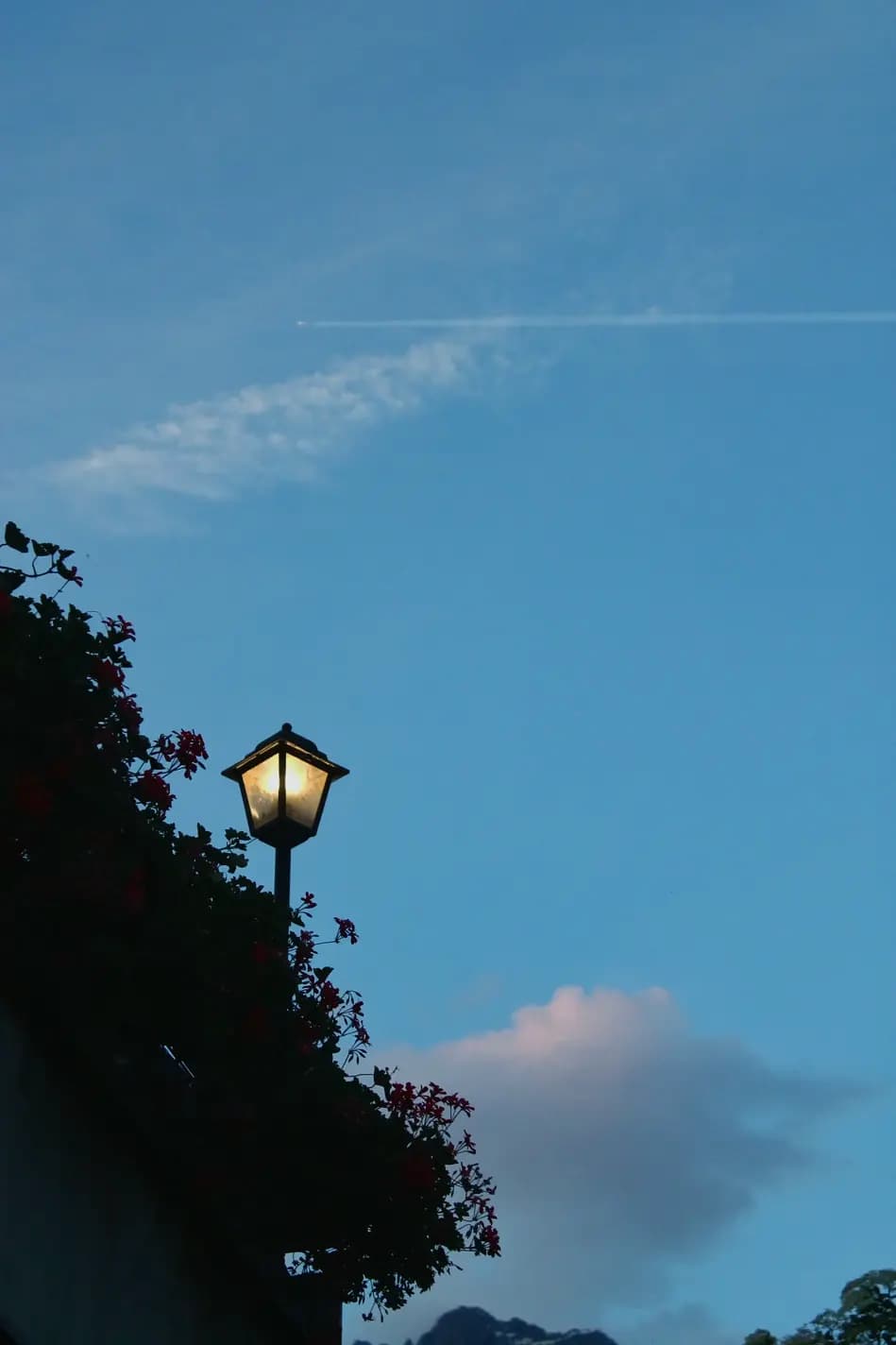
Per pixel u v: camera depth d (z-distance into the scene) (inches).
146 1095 249.3
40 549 265.4
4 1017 208.1
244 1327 282.0
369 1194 286.2
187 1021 252.7
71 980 226.2
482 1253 300.8
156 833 266.5
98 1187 230.5
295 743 371.9
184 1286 258.8
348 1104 284.8
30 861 233.0
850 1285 617.6
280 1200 285.1
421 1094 304.0
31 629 252.4
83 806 245.4
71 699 249.3
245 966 270.7
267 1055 276.4
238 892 281.9
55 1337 210.8
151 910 253.4
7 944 216.2
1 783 232.2
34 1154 212.1
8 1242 201.8
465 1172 308.0
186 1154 253.9
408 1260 293.3
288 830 364.2
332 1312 299.6
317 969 301.6
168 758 279.9
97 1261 227.3
